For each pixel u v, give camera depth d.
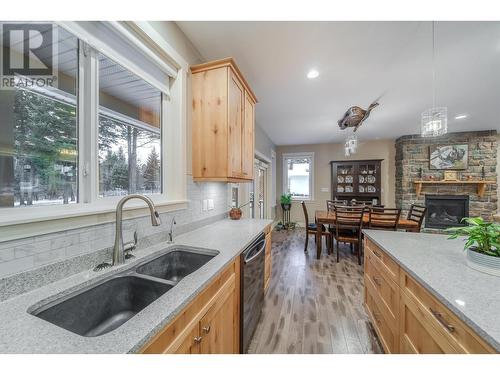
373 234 1.92
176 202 1.74
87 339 0.61
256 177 4.66
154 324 0.67
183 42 1.84
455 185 5.22
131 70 1.40
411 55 2.13
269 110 3.67
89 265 1.07
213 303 1.07
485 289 0.92
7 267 0.78
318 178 6.44
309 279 2.82
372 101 3.26
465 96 3.09
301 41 1.94
